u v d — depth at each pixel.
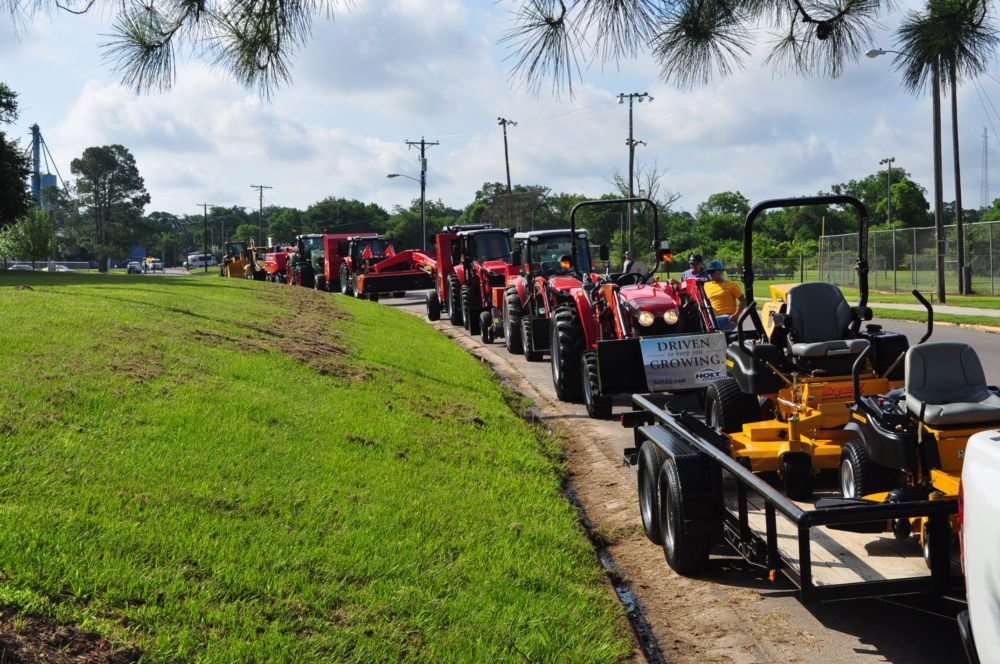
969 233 34.44
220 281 26.33
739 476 4.77
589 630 4.54
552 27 4.45
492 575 5.16
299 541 5.29
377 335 16.80
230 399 8.45
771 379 7.09
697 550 5.41
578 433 10.02
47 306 13.08
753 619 4.86
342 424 8.30
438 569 5.12
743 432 7.12
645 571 5.69
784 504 4.18
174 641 3.95
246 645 4.00
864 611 4.89
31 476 5.65
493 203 72.69
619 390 10.25
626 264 12.18
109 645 3.80
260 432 7.50
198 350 10.73
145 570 4.55
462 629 4.43
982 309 24.16
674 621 4.92
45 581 4.20
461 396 11.34
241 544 5.09
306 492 6.18
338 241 35.53
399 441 8.02
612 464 8.45
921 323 20.62
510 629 4.45
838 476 6.82
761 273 55.16
